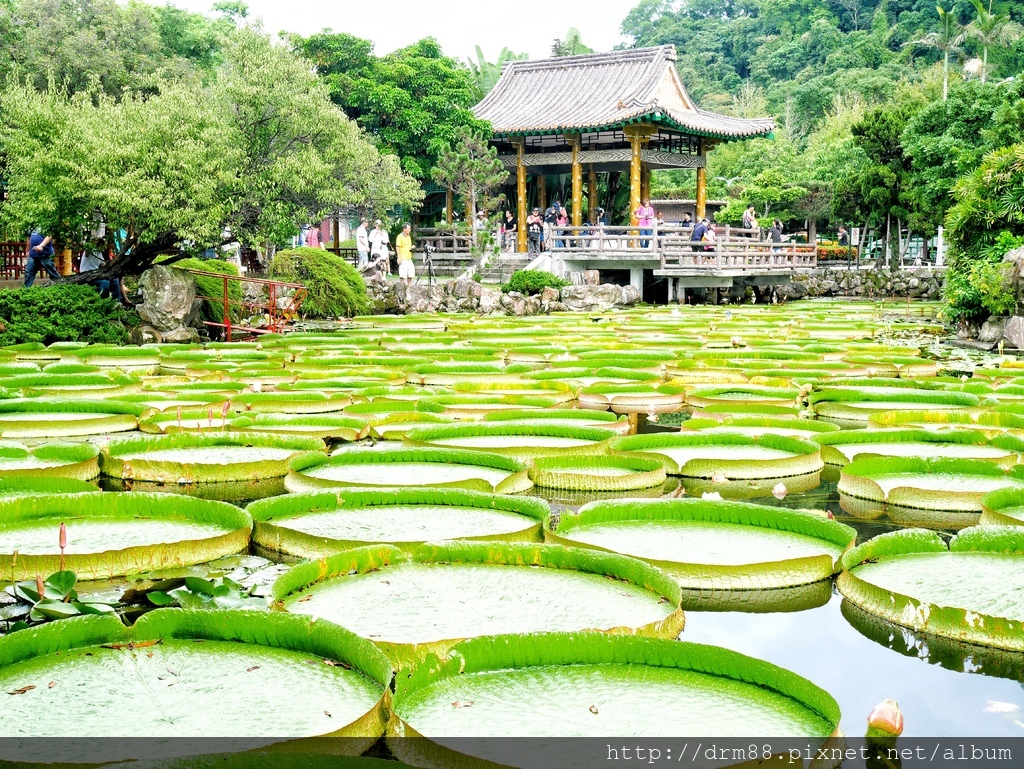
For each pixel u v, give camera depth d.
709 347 13.63
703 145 29.19
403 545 4.04
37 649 3.05
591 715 2.69
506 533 4.41
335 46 26.09
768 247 28.64
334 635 3.04
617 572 3.88
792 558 4.10
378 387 9.12
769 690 2.86
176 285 14.06
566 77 30.83
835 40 59.31
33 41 20.72
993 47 45.06
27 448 6.25
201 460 6.19
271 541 4.41
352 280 19.14
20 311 12.91
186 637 3.21
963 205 15.30
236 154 13.79
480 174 24.72
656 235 24.53
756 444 6.76
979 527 4.33
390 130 26.02
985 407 7.86
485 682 2.91
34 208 12.88
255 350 12.55
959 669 3.34
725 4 74.44
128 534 4.48
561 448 6.39
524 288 22.62
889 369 10.81
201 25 32.41
